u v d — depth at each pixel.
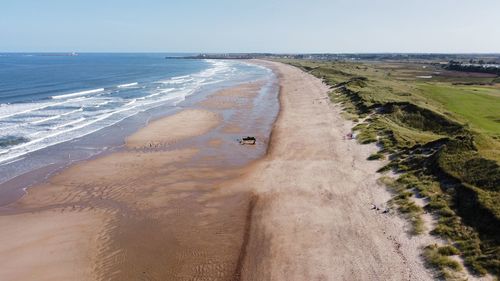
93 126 39.66
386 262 15.29
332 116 41.31
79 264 16.39
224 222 19.61
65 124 40.34
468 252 14.86
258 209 20.66
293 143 32.22
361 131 32.88
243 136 36.12
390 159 25.73
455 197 18.50
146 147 32.53
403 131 30.98
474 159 20.48
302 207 20.48
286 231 18.20
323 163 26.83
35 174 26.25
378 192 21.30
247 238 17.97
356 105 43.81
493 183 18.12
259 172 25.98
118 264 16.36
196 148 32.25
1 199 22.55
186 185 24.33
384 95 47.16
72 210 21.19
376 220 18.50
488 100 46.28
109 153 30.84
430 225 17.14
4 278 15.46
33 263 16.45
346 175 24.31
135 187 24.14
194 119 43.41
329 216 19.33
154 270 15.91
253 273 15.34
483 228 15.75
